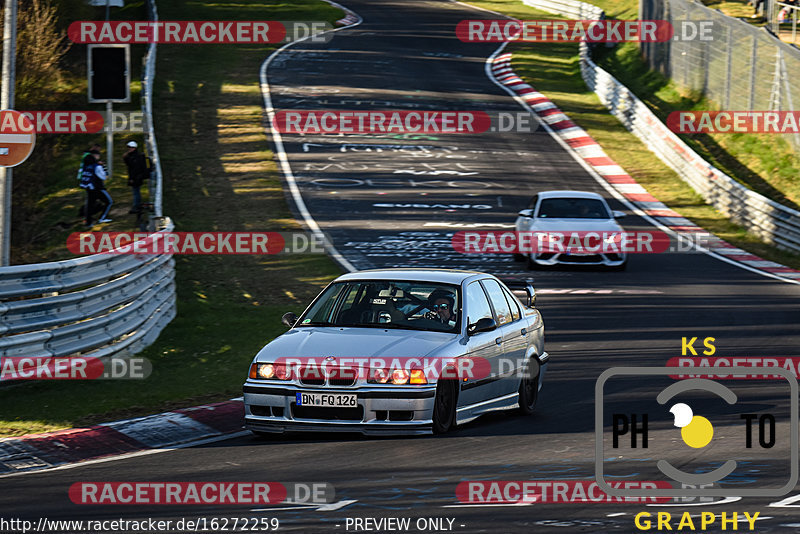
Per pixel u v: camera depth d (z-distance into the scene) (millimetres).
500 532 23438
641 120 135750
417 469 29703
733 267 83188
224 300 67500
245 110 141000
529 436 34500
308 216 96750
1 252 50312
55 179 109500
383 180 112625
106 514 25719
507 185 113000
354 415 33062
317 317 37312
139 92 144375
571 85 168875
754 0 190250
